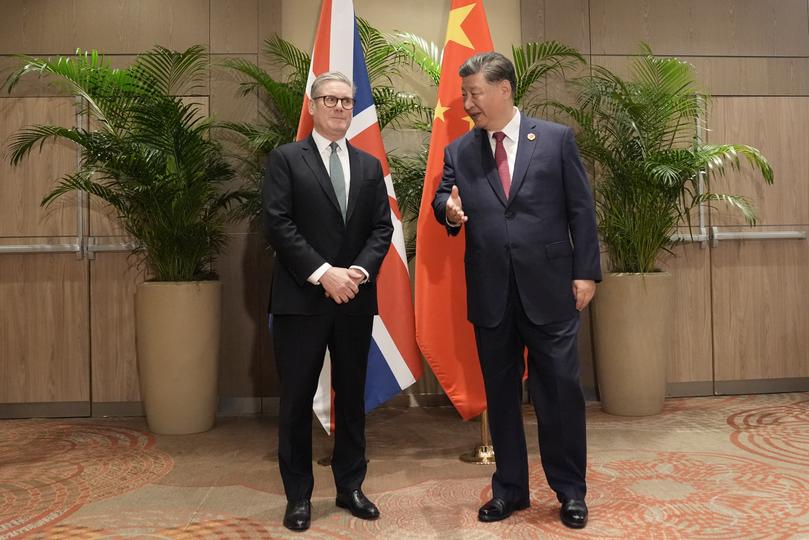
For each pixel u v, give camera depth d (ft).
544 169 7.01
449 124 9.78
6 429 11.91
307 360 6.95
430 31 13.50
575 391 6.96
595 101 12.41
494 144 7.34
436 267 9.66
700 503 7.49
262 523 7.20
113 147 10.88
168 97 10.93
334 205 7.02
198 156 11.30
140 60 12.84
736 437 10.43
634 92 12.10
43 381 12.90
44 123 12.91
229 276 12.94
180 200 11.18
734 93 13.76
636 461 9.16
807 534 6.58
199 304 11.42
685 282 13.71
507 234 6.99
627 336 11.96
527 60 11.66
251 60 13.05
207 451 10.30
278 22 13.07
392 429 11.50
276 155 7.11
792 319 13.85
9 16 12.85
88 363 12.94
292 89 11.62
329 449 10.48
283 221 6.86
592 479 8.39
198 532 6.97
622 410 12.06
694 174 11.81
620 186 12.21
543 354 6.98
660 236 12.21
